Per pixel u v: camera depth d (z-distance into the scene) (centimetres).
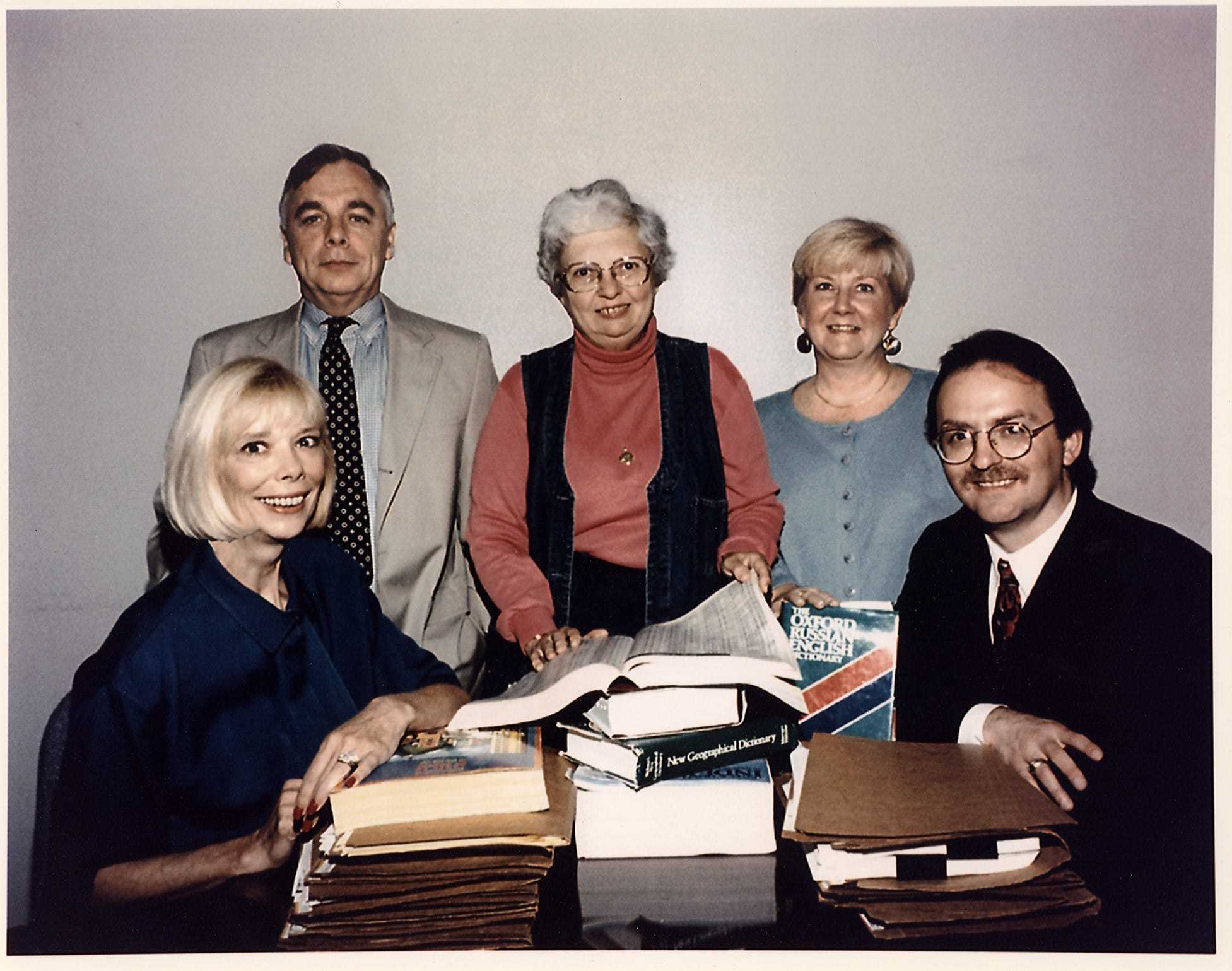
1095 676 156
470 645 173
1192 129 173
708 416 168
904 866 98
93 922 121
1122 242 174
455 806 102
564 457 166
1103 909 108
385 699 124
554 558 166
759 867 106
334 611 152
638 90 172
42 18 171
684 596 165
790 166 173
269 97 172
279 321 173
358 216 168
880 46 172
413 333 172
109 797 130
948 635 159
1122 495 175
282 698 142
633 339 165
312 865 98
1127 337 174
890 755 120
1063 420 161
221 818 135
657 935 94
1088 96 173
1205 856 155
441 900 96
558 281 165
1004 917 95
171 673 136
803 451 171
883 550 168
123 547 175
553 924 95
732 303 174
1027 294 174
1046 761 129
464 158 172
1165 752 158
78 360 174
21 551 175
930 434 165
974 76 173
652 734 110
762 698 136
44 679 176
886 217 173
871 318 168
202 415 143
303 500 147
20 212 172
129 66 171
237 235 173
